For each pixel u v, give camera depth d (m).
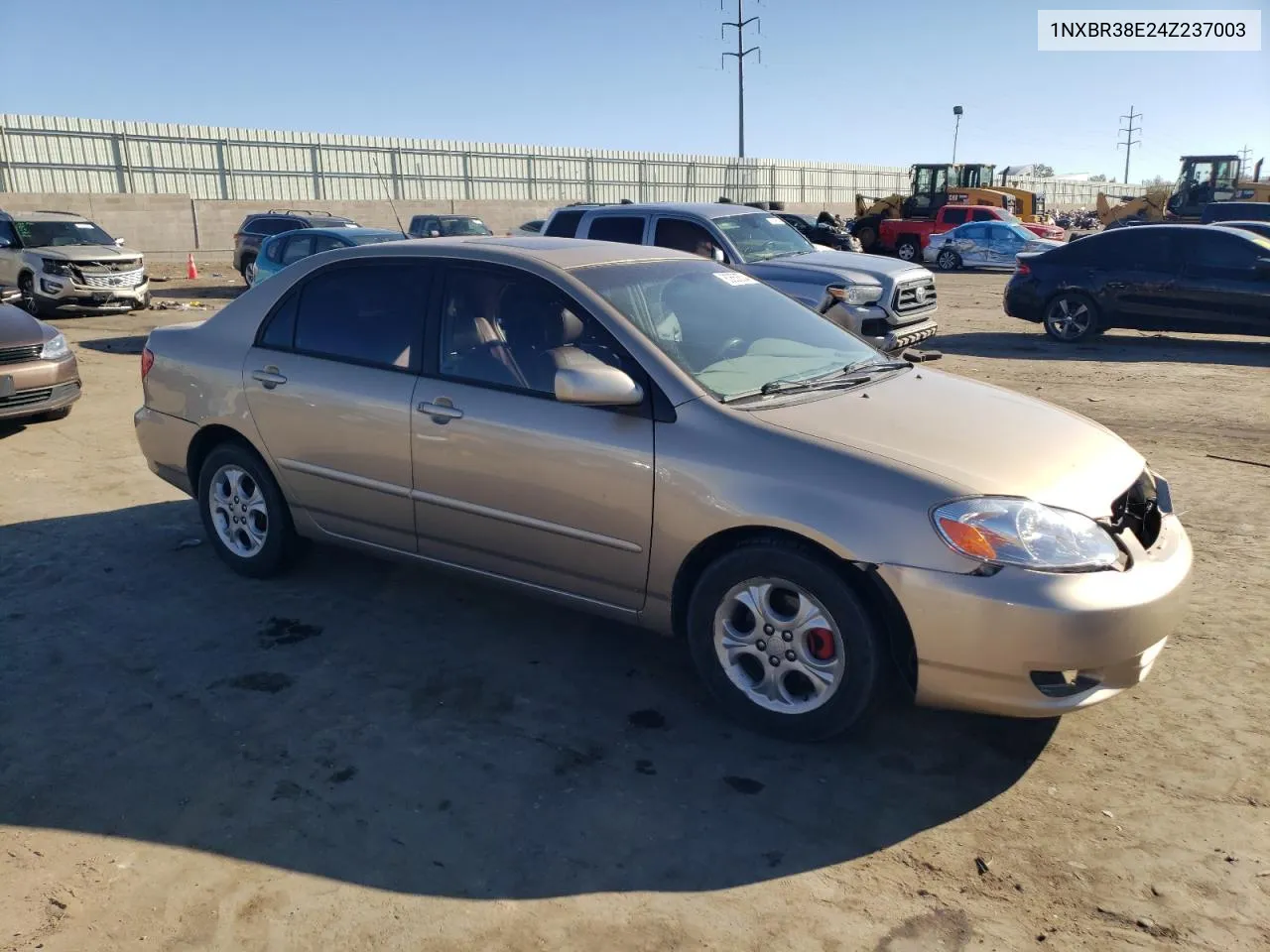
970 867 2.94
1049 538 3.19
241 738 3.65
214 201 34.19
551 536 3.96
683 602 3.80
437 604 4.84
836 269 10.44
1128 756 3.49
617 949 2.61
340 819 3.17
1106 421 8.69
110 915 2.75
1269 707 3.79
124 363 12.14
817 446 3.45
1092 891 2.82
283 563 5.02
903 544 3.23
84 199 31.19
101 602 4.84
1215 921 2.70
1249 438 8.01
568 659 4.28
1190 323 12.98
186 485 5.28
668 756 3.54
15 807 3.23
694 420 3.62
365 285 4.57
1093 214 58.69
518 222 43.59
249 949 2.62
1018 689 3.19
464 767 3.47
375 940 2.65
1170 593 3.31
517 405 3.97
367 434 4.39
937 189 36.59
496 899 2.80
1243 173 35.94
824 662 3.47
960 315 17.61
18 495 6.54
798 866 2.95
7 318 8.42
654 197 49.44
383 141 41.25
